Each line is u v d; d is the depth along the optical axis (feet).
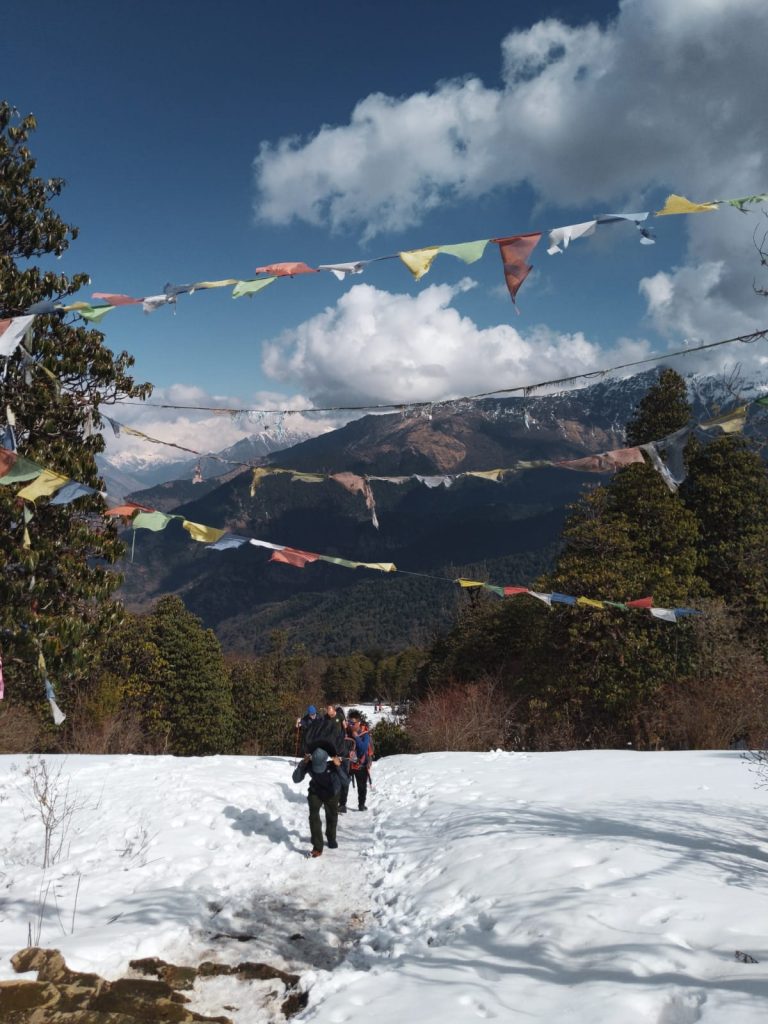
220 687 139.54
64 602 33.22
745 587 102.27
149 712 120.26
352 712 36.19
